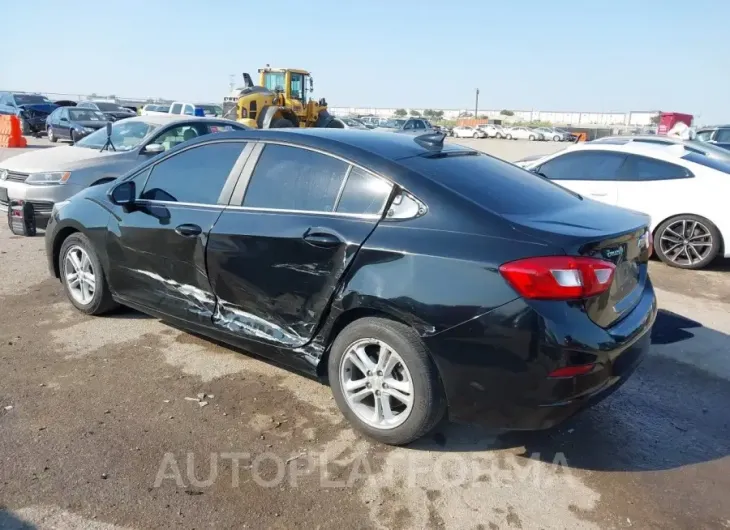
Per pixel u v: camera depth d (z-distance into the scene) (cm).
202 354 456
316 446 343
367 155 361
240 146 418
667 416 391
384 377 337
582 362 295
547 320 291
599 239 307
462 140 3731
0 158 1784
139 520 278
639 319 339
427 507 295
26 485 298
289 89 2447
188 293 429
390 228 335
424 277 314
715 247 742
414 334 321
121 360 442
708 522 290
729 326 558
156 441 341
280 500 296
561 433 366
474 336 302
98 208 491
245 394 398
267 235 376
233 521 280
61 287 599
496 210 324
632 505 302
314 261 355
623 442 358
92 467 315
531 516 291
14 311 532
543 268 292
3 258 704
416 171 347
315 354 366
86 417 363
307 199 374
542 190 384
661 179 771
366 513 289
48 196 784
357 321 343
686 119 4044
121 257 469
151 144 865
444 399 324
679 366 468
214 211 411
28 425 352
